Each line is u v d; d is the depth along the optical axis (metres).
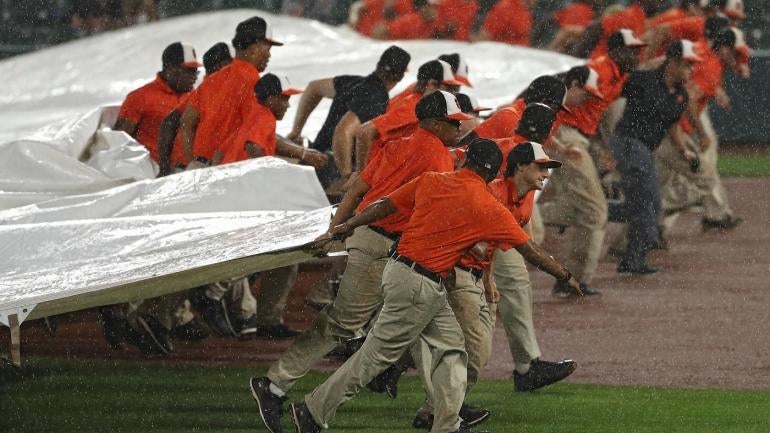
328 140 36.06
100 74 50.31
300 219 26.92
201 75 48.38
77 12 78.56
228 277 25.59
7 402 28.81
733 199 59.47
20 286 24.52
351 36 55.34
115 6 78.19
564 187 39.94
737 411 27.47
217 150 32.31
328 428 26.03
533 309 38.72
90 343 35.31
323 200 29.95
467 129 30.34
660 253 47.66
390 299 22.73
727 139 75.75
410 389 29.89
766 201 58.81
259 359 33.28
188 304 36.44
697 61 41.47
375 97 32.88
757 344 34.09
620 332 35.66
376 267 24.98
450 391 22.98
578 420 26.77
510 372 31.61
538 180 24.25
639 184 43.25
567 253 48.09
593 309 38.66
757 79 74.94
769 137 75.25
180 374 31.59
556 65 51.75
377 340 22.94
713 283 42.16
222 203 29.56
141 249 26.67
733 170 67.62
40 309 23.92
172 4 81.50
